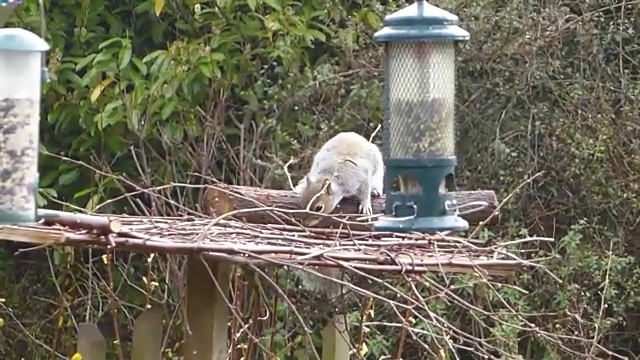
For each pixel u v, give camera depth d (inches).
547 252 358.3
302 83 369.7
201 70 350.0
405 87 186.7
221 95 366.6
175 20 378.6
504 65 373.4
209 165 363.3
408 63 186.5
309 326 301.0
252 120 376.8
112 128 358.0
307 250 170.9
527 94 374.0
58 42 355.9
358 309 310.8
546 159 374.0
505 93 372.2
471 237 262.1
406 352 347.6
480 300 334.6
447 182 187.2
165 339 245.8
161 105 349.1
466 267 185.8
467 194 253.8
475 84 376.8
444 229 178.2
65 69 353.4
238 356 231.0
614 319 357.4
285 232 206.2
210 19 367.9
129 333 353.1
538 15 375.2
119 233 162.2
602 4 388.2
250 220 246.7
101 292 321.4
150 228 190.1
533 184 372.8
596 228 371.9
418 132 185.0
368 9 378.6
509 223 368.2
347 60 376.8
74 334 315.0
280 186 353.1
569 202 374.3
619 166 373.1
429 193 181.2
